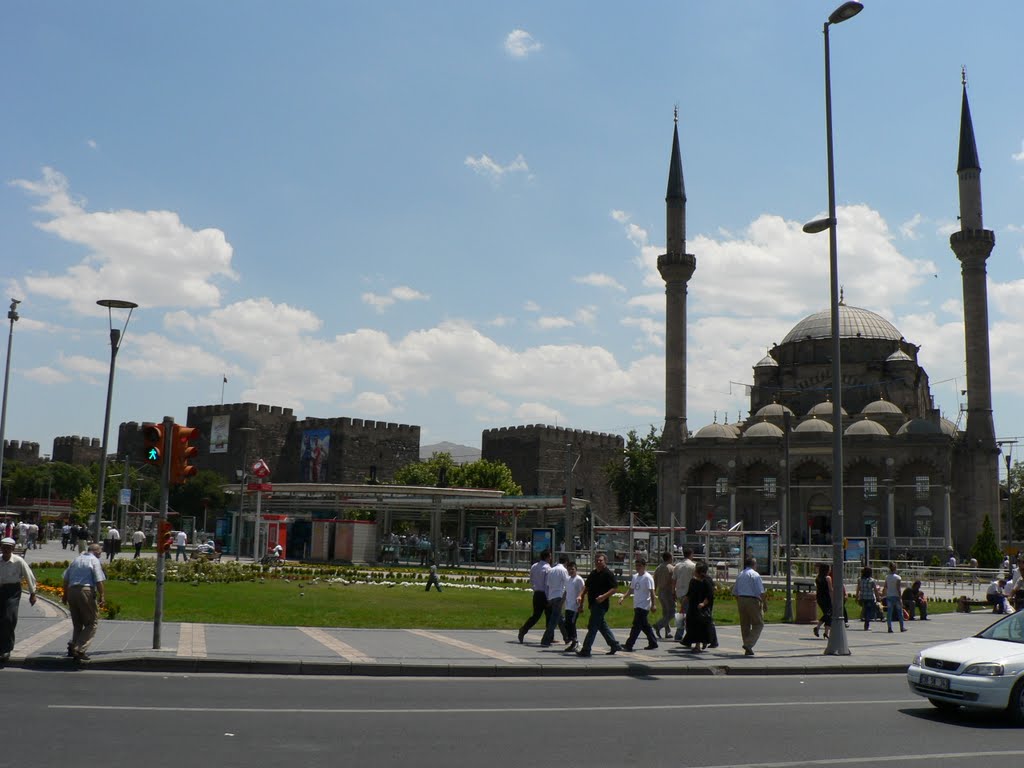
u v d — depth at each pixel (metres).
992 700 14.27
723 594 42.66
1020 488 140.75
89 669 17.34
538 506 70.00
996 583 40.50
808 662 21.89
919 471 93.00
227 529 79.88
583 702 15.48
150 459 19.34
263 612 28.36
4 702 13.39
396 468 152.75
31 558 52.97
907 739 12.98
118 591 32.59
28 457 179.25
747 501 98.94
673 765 10.93
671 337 103.75
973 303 92.81
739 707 15.43
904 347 110.75
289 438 155.25
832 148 26.34
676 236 104.44
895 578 31.55
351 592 37.56
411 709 14.12
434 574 40.56
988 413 92.62
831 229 26.17
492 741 11.93
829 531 95.50
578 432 147.38
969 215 92.88
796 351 111.00
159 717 12.66
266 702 14.28
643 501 128.00
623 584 49.62
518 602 35.84
